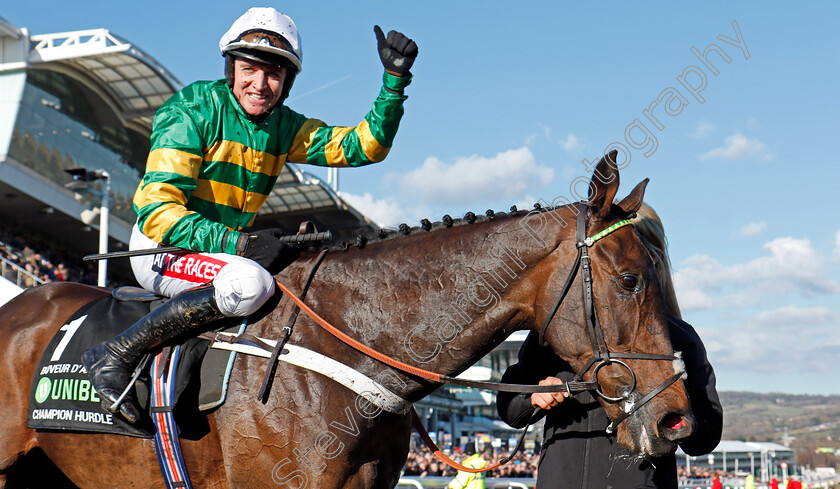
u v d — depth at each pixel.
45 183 17.44
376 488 2.01
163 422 2.01
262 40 2.20
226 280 1.99
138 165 21.09
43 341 2.35
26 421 2.27
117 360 2.05
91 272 18.66
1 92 16.55
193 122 2.17
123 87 18.30
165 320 2.02
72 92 18.12
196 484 2.06
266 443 1.94
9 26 16.27
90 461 2.17
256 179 2.31
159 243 2.12
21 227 18.95
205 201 2.23
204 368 2.04
